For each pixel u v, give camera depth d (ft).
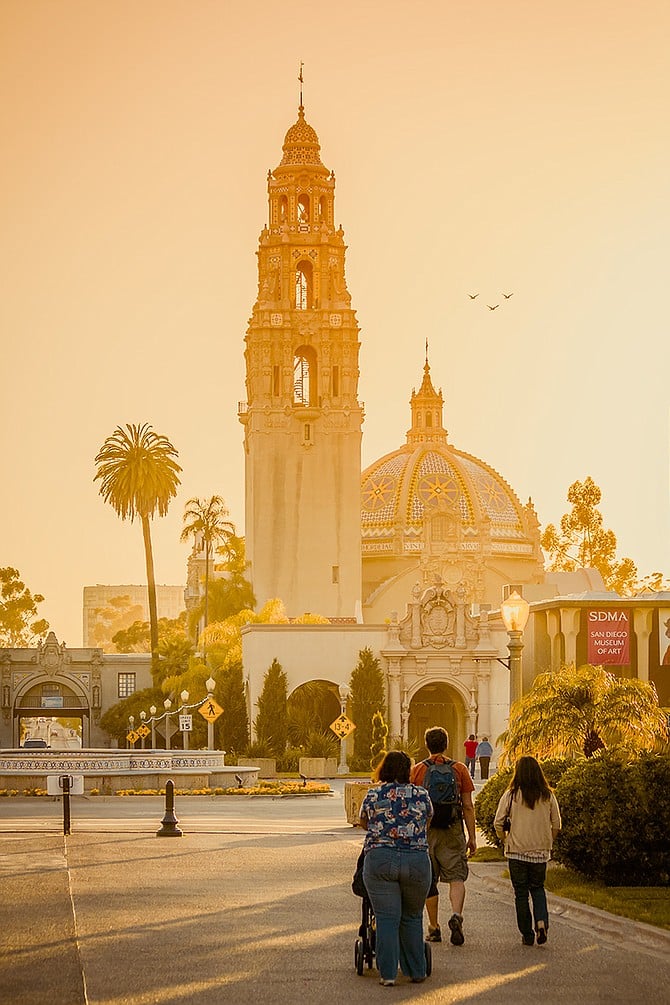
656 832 121.19
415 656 498.28
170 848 155.63
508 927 101.76
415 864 81.76
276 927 98.53
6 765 290.76
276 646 498.28
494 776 149.18
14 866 135.23
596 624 422.41
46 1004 73.41
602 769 123.75
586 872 123.65
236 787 299.38
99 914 103.65
